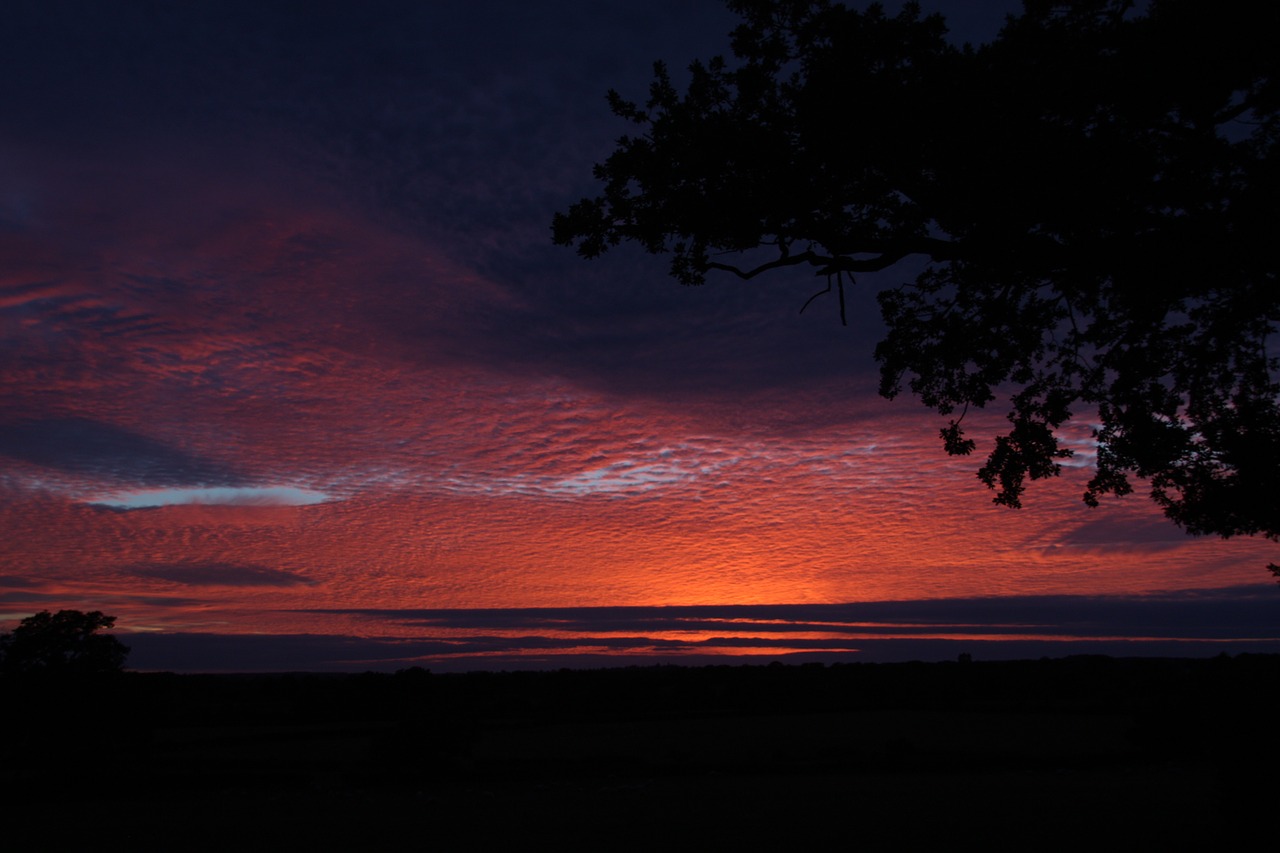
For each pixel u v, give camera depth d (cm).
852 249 1131
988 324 1319
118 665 4191
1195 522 1386
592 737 5581
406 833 2025
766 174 1125
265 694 8831
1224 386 1357
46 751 3900
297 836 2067
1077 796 2248
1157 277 1032
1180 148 1006
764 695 7919
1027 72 1048
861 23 1120
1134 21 1055
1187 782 2702
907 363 1352
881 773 3738
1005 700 7006
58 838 2205
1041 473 1389
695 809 2311
